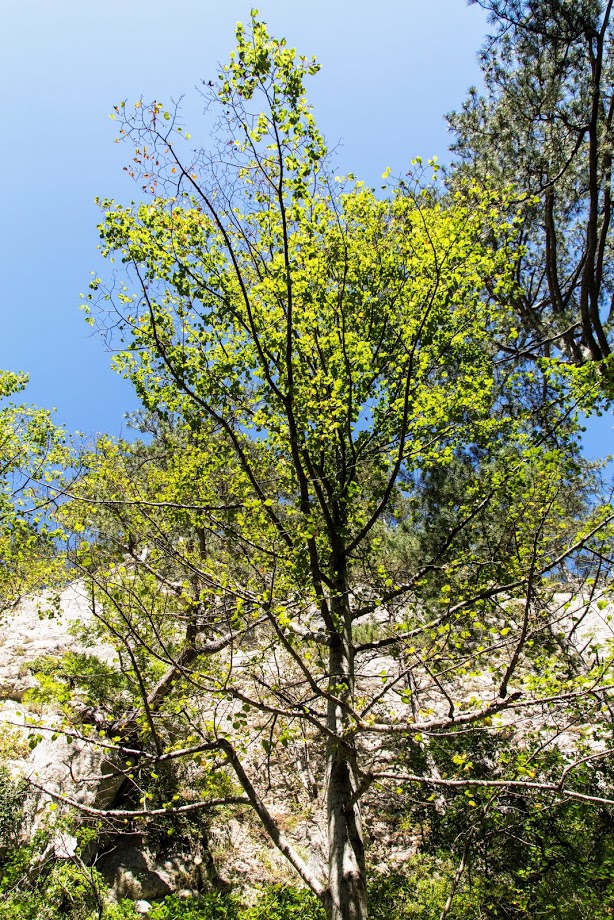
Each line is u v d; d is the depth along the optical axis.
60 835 8.41
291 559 6.43
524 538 6.59
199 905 8.81
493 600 6.81
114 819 5.46
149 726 5.61
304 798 11.58
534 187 10.21
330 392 7.73
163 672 6.91
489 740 8.68
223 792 9.95
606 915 6.70
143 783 9.88
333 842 5.95
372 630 12.73
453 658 5.14
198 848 10.69
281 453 9.07
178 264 7.53
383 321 8.56
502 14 9.52
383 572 6.81
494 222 8.70
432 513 10.45
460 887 8.32
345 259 7.38
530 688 4.97
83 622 13.11
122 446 9.98
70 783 9.84
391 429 8.81
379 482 9.84
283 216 6.22
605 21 8.66
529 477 7.64
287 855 5.71
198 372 7.95
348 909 5.35
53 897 8.12
